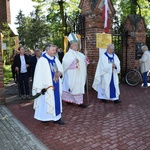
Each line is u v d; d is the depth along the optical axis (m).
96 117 6.21
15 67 8.34
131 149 4.30
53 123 5.77
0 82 7.64
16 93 9.55
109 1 9.46
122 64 11.43
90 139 4.77
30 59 8.78
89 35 9.38
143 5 17.97
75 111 6.81
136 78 10.71
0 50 7.58
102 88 7.71
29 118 6.21
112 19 9.79
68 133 5.12
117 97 7.68
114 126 5.49
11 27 27.20
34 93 5.51
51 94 5.41
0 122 5.92
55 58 5.66
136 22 11.32
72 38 7.07
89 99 8.25
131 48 11.43
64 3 17.36
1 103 7.70
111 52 7.62
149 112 6.56
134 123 5.68
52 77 5.45
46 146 4.50
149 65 10.06
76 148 4.38
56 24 21.70
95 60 9.34
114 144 4.52
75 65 7.01
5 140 4.80
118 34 11.05
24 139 4.84
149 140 4.67
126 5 19.31
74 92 7.13
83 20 9.48
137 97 8.43
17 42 26.95
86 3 9.30
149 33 17.33
